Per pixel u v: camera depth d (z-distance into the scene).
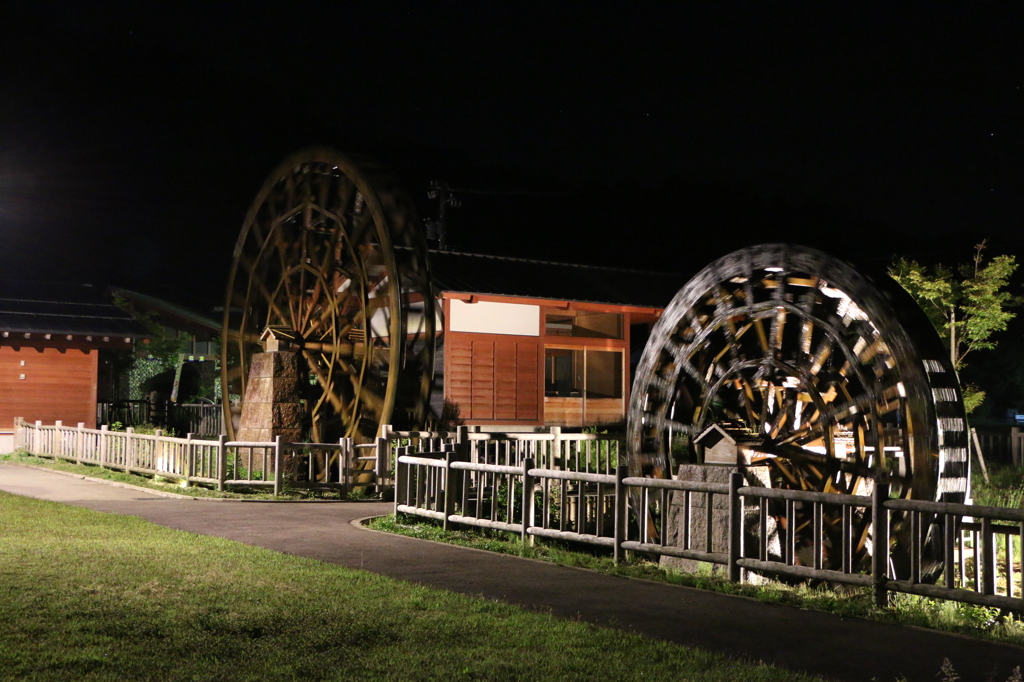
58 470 21.88
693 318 14.22
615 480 10.46
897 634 7.18
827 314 12.28
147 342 34.44
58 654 6.12
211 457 18.64
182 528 12.66
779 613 7.87
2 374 29.16
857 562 11.74
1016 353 39.59
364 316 24.03
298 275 27.84
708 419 15.10
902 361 11.36
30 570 8.82
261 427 21.80
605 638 6.81
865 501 8.40
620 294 28.86
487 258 29.77
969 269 21.77
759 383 13.84
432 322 23.47
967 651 6.69
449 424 25.31
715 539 10.12
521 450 17.75
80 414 30.23
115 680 5.68
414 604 7.77
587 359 30.72
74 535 11.38
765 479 11.95
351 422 23.84
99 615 7.15
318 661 6.14
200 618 7.13
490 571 9.63
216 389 37.69
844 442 13.20
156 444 19.50
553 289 27.73
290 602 7.73
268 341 23.41
